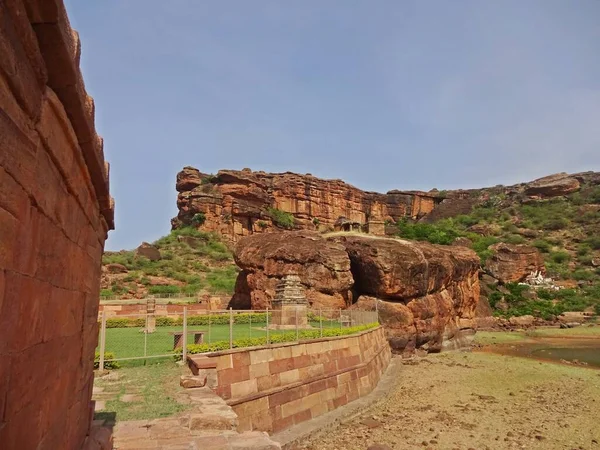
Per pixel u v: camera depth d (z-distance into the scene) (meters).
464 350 44.69
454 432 18.22
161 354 16.22
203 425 9.38
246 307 40.62
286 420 16.62
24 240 2.95
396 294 38.59
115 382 13.27
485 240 98.19
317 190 115.56
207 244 84.25
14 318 2.79
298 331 20.64
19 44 2.59
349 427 18.61
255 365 15.97
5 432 2.70
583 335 59.03
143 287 58.69
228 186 96.12
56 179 3.75
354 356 22.92
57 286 4.01
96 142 4.77
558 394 25.56
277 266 37.81
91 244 6.05
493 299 75.38
